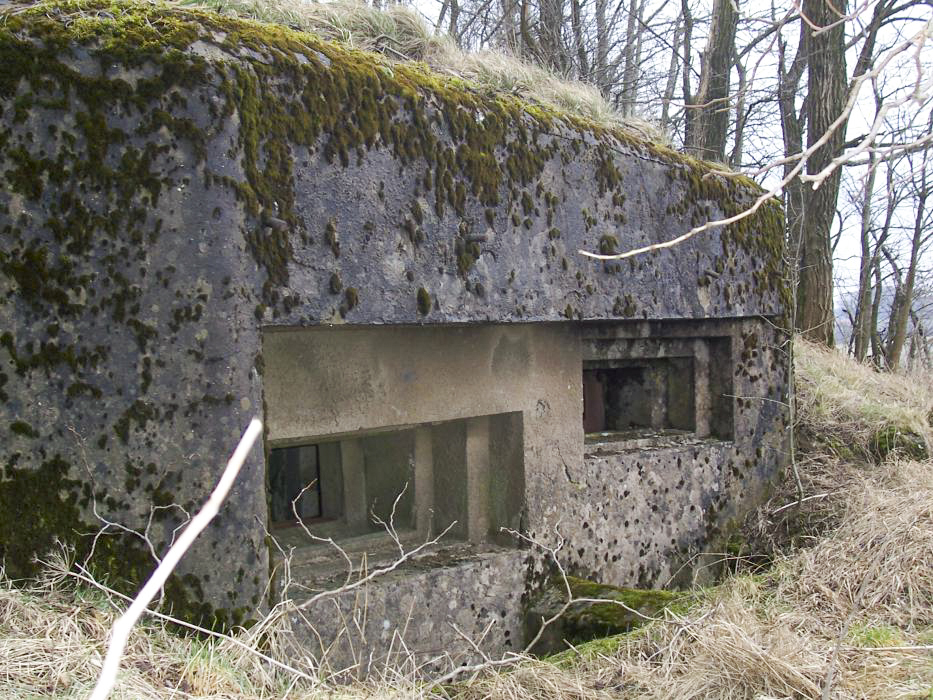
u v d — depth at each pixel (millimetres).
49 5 2436
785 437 5094
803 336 7602
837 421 5574
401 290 2949
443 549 3611
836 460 5203
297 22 3350
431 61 3846
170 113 2441
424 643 3205
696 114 9539
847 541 3969
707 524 4559
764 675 2605
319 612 2873
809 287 7738
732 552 4637
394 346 3236
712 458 4609
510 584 3547
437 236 3070
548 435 3781
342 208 2785
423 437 3766
